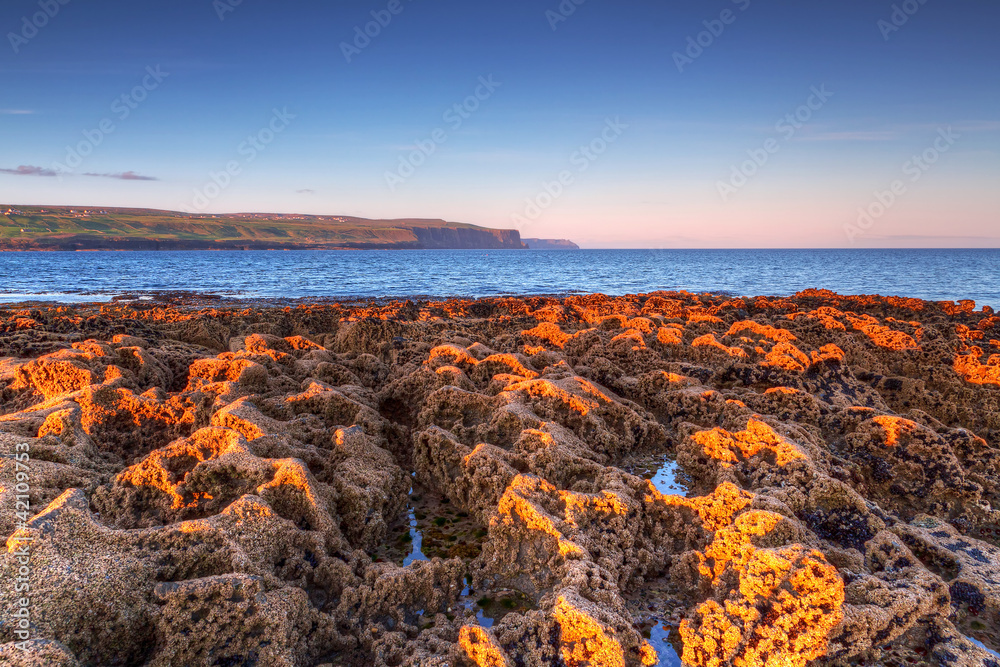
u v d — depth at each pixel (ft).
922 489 14.32
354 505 11.84
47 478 10.54
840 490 12.19
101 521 9.78
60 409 12.98
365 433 14.78
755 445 14.21
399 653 9.03
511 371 20.11
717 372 21.43
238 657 8.53
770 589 9.28
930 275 152.76
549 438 13.67
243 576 8.86
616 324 32.01
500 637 9.00
